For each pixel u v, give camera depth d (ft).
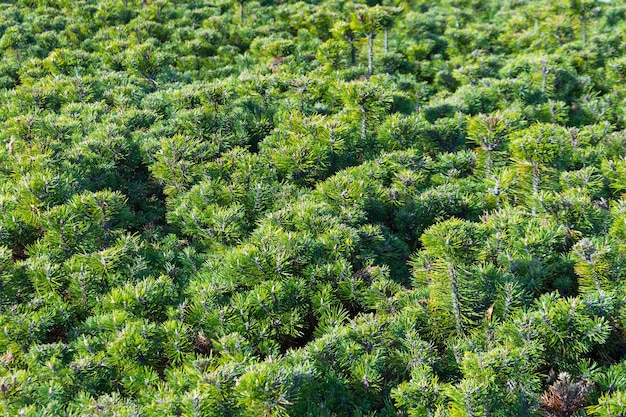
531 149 23.00
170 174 24.59
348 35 40.16
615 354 16.63
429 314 17.46
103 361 15.49
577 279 18.70
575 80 36.55
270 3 57.52
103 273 18.97
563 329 15.14
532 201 20.80
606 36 45.70
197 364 14.52
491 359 13.87
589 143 28.02
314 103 33.42
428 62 43.57
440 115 32.27
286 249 19.20
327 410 14.33
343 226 20.58
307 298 18.76
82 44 45.11
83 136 28.37
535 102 34.47
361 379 14.97
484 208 23.75
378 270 19.94
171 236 22.80
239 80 33.63
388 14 39.11
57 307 17.60
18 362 16.43
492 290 17.11
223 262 20.13
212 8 53.57
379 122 29.55
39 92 32.30
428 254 18.67
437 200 23.35
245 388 12.60
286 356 15.72
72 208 20.36
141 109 33.12
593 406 13.76
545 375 15.44
